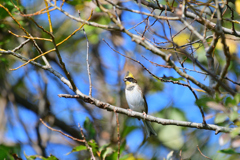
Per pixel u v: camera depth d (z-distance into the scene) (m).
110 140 12.45
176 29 12.45
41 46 13.83
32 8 13.53
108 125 13.54
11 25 12.70
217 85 6.00
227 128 7.13
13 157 7.99
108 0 7.57
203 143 11.66
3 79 13.54
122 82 14.12
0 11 10.68
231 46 10.54
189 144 12.08
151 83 14.07
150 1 8.45
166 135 12.47
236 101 5.21
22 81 15.05
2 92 13.34
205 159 11.16
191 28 6.32
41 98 13.26
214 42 6.30
